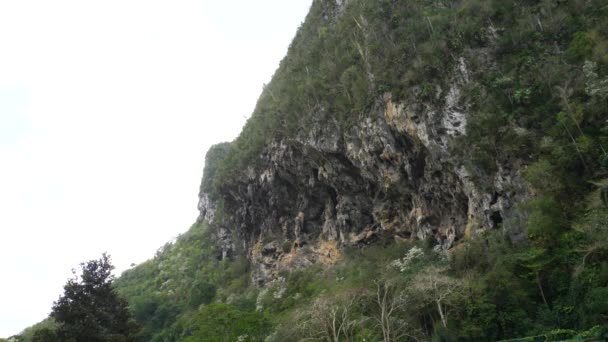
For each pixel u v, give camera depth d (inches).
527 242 1279.5
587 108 1341.0
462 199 1582.2
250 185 2753.4
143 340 2640.3
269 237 2625.5
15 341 2632.9
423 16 1859.0
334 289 1732.3
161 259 4244.6
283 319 1713.8
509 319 1139.3
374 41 1995.6
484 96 1546.5
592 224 1109.1
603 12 1545.3
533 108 1464.1
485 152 1472.7
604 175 1226.6
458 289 1261.1
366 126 1868.8
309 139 2150.6
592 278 1039.6
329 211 2271.2
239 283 2760.8
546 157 1348.4
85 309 1546.5
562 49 1557.6
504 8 1707.7
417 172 1745.8
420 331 1317.7
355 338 1401.3
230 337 1571.1
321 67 2310.5
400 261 1657.2
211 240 3890.3
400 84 1743.4
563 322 1064.2
